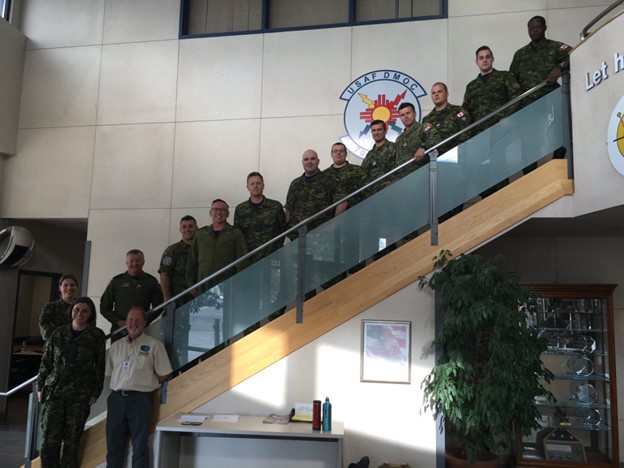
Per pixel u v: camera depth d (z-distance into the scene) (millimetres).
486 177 4328
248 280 4379
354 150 6434
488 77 4859
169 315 4402
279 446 4109
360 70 6535
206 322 4383
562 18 6094
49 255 8188
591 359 5387
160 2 7160
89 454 4246
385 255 4301
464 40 6312
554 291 5289
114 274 6797
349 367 4152
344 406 4117
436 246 4215
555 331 5469
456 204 4281
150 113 6980
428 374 4078
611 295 5191
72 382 4121
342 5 6809
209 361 4270
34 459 4277
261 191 4785
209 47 6945
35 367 8805
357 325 4191
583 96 4055
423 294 4168
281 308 4312
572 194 4207
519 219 4211
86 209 6992
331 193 4801
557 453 5199
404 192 4324
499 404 3697
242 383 4227
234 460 4133
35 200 7152
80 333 4203
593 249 5645
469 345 4004
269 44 6805
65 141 7168
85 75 7223
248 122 6727
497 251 5824
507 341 3805
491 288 3838
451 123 4578
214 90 6859
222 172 6703
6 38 7109
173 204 6766
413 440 4035
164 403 4242
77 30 7336
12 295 7543
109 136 7047
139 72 7086
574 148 4164
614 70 3703
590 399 5340
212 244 4586
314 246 4340
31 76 7383
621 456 5281
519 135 4383
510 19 6227
